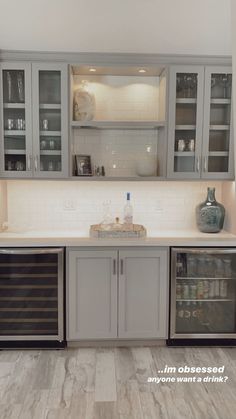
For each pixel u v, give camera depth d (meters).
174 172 3.28
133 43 2.87
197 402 2.38
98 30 2.62
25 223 3.60
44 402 2.36
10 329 3.09
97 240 3.05
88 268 3.04
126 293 3.07
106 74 3.44
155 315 3.10
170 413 2.27
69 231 3.49
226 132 3.29
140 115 3.52
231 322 3.23
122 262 3.04
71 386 2.54
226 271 3.16
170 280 3.08
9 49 3.04
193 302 3.22
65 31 2.65
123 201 3.64
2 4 2.21
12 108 3.18
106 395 2.44
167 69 3.17
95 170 3.49
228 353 3.06
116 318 3.09
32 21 2.47
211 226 3.38
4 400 2.38
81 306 3.07
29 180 3.34
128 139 3.54
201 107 3.22
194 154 3.28
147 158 3.40
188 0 2.16
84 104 3.32
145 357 2.97
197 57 3.17
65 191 3.61
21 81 3.16
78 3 2.21
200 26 2.54
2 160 3.19
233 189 3.32
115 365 2.83
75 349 3.11
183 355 3.01
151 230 3.57
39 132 3.20
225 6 2.24
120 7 2.25
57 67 3.13
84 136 3.51
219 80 3.24
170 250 3.06
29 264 3.03
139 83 3.50
